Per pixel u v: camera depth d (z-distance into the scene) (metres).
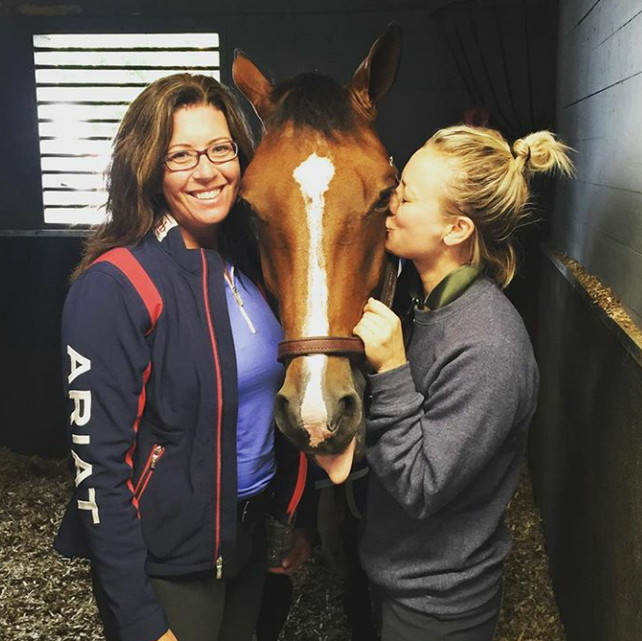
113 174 1.21
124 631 1.14
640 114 1.48
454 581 1.24
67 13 3.38
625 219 1.62
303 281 1.19
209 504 1.19
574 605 1.95
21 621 2.31
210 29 3.41
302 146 1.25
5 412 3.48
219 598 1.29
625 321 1.53
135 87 3.41
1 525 2.91
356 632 1.86
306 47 3.42
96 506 1.11
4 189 3.50
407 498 1.17
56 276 3.28
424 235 1.20
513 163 1.18
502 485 1.27
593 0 2.12
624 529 1.40
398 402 1.17
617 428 1.48
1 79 3.42
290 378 1.15
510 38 3.35
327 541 1.89
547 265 2.85
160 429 1.19
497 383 1.13
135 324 1.12
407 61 3.42
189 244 1.28
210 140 1.18
